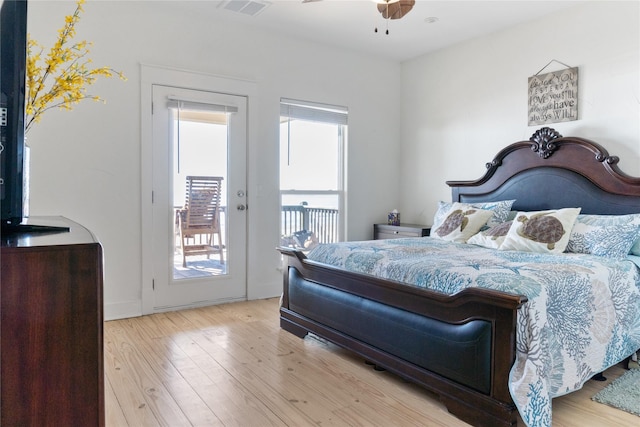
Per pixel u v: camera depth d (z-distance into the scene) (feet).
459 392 6.70
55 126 10.87
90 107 11.28
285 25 13.44
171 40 12.33
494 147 13.92
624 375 8.30
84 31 11.14
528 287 6.47
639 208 10.02
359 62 16.05
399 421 6.69
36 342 2.94
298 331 10.37
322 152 15.51
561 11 12.14
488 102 14.07
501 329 6.14
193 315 12.22
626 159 10.87
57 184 10.94
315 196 15.38
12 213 4.18
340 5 12.00
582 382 6.89
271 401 7.29
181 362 8.87
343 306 9.03
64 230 4.57
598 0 11.36
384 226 16.10
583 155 11.06
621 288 8.00
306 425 6.56
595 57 11.44
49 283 2.97
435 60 15.80
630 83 10.78
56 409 3.00
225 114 13.33
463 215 11.98
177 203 12.64
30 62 5.55
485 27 13.46
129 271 11.98
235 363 8.85
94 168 11.39
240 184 13.67
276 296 14.49
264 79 13.93
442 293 6.97
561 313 6.67
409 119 16.90
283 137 14.52
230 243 13.57
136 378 8.10
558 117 12.21
